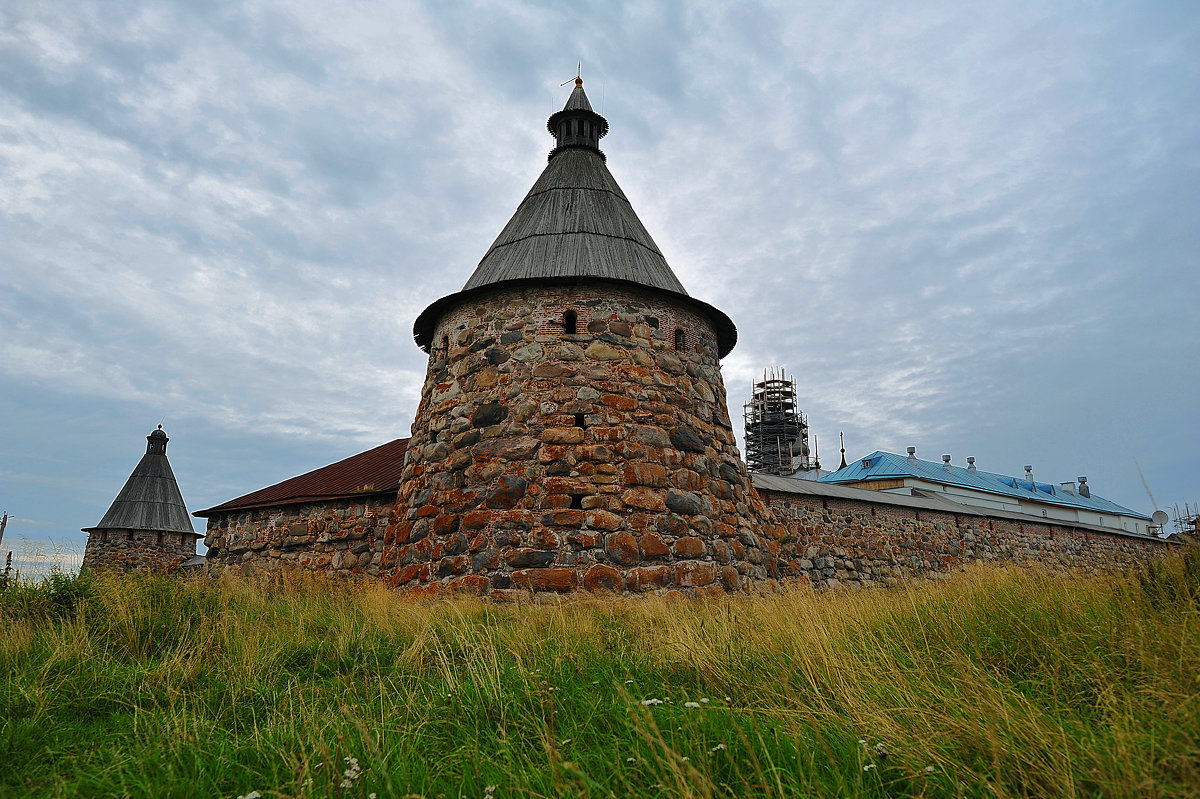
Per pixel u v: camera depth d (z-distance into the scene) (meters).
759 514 15.30
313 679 5.63
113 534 36.53
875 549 20.69
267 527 17.64
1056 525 27.70
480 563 11.87
